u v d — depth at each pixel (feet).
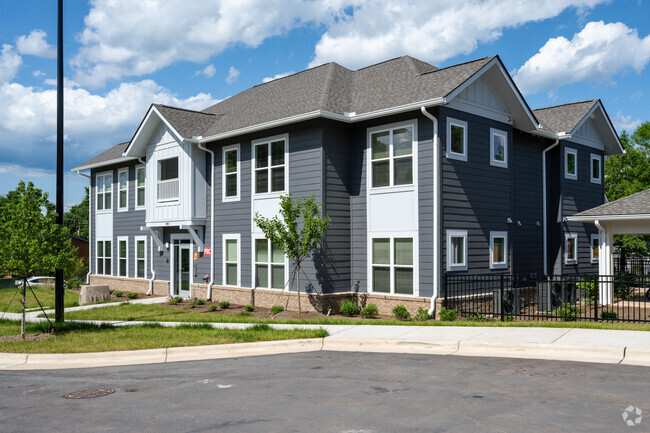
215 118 74.23
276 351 36.78
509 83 58.65
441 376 27.37
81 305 68.13
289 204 54.34
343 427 19.95
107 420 22.08
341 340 37.65
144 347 37.37
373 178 57.52
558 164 72.23
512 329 38.83
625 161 116.16
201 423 21.15
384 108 54.54
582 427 19.17
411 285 54.13
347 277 58.75
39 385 29.12
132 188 87.97
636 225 60.70
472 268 55.72
